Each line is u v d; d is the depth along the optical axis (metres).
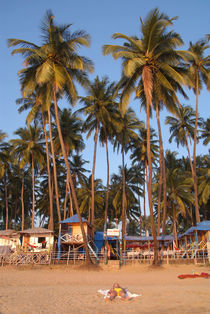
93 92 35.03
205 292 12.44
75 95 26.31
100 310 9.34
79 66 26.14
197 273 19.55
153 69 26.08
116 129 36.62
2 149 43.59
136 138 39.22
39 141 40.81
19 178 51.56
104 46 25.55
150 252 29.59
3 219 59.31
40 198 52.59
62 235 31.50
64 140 38.44
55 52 26.20
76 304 10.30
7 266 25.62
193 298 11.20
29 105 38.12
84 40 25.64
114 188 51.06
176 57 26.03
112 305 10.13
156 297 11.57
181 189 39.62
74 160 49.44
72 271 23.56
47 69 23.53
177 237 36.44
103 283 16.92
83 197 48.41
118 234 27.42
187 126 41.25
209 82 33.00
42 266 25.39
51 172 49.53
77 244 30.48
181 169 48.44
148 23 24.95
